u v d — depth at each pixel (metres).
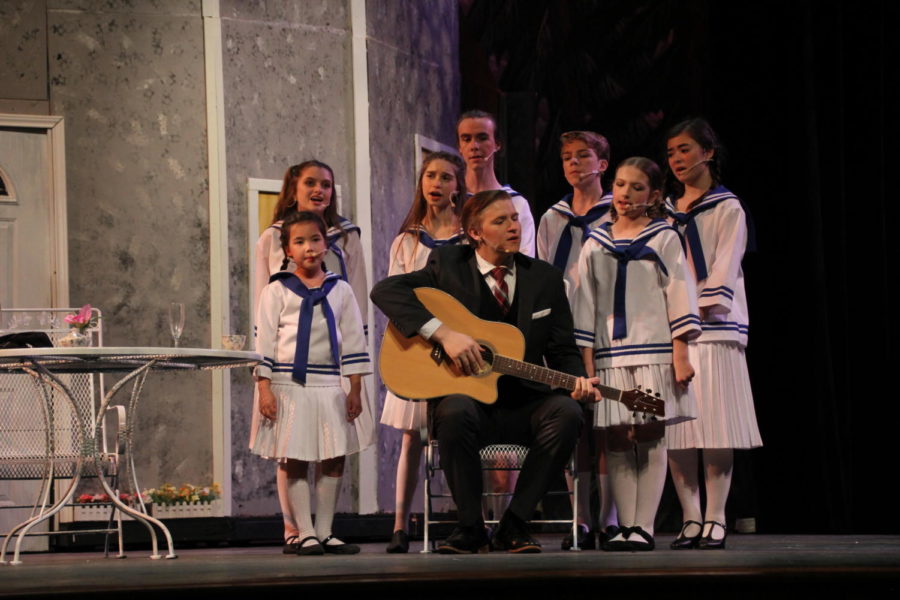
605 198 15.53
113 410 15.05
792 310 19.81
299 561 11.37
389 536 19.27
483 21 22.72
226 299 18.83
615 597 8.59
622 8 22.39
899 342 19.22
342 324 14.57
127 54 18.88
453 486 12.57
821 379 19.44
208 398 18.73
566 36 22.53
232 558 12.90
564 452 12.66
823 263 19.59
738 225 14.64
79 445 13.73
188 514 18.12
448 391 12.83
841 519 19.31
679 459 14.35
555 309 13.53
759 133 20.28
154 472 18.36
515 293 13.45
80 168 18.61
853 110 19.48
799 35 19.73
